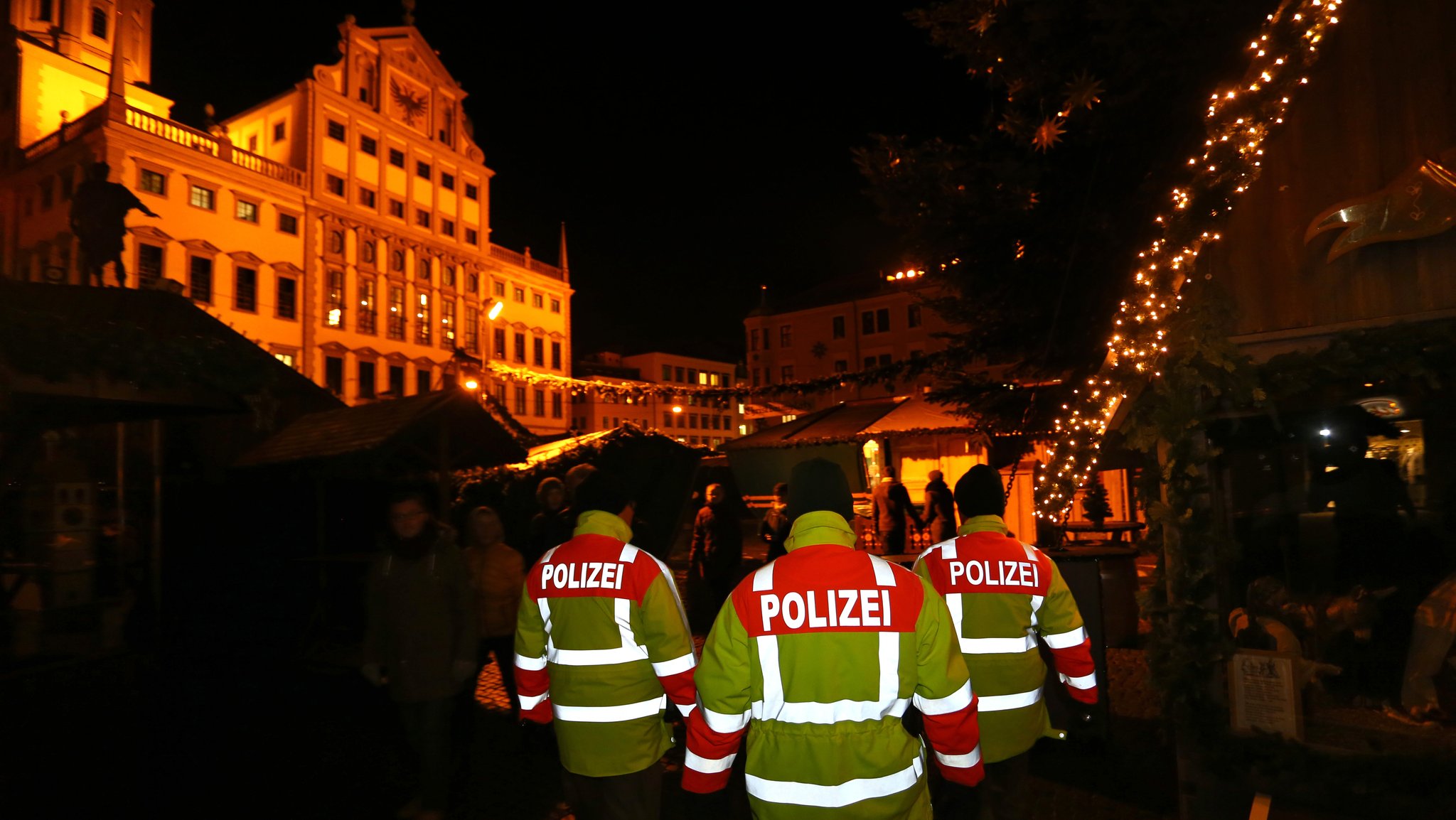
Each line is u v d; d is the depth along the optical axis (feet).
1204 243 11.82
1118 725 18.11
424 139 136.56
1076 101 18.30
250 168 107.86
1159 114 19.81
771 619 7.12
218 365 20.57
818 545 7.48
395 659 13.99
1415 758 10.28
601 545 10.05
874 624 7.02
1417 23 10.85
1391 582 12.62
